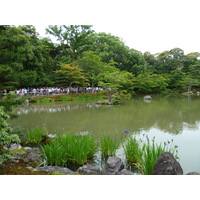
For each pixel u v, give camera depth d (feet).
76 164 19.61
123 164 18.85
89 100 80.02
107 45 121.39
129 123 39.34
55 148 19.11
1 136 14.30
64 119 43.01
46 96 78.02
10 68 24.84
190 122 40.34
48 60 96.43
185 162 20.79
